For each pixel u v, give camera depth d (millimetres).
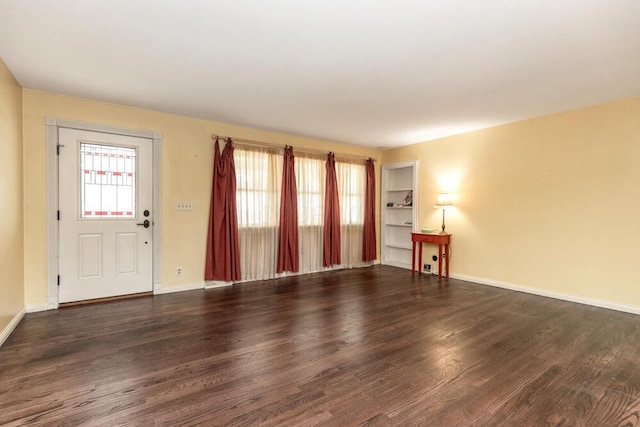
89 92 3369
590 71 2766
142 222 3953
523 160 4246
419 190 5605
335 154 5684
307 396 1864
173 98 3537
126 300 3768
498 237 4512
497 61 2607
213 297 3936
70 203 3520
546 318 3221
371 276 5211
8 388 1909
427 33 2209
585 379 2078
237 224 4586
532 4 1880
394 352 2447
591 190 3664
